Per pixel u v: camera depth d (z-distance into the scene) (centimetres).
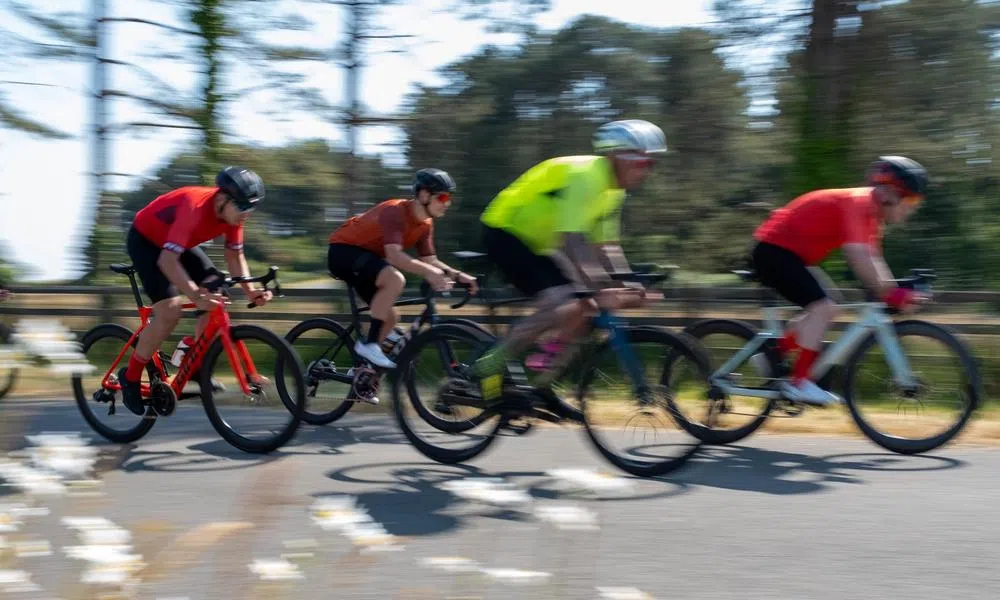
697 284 1198
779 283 505
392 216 542
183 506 393
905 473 461
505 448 514
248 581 292
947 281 1145
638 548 338
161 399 507
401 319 659
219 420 509
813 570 316
